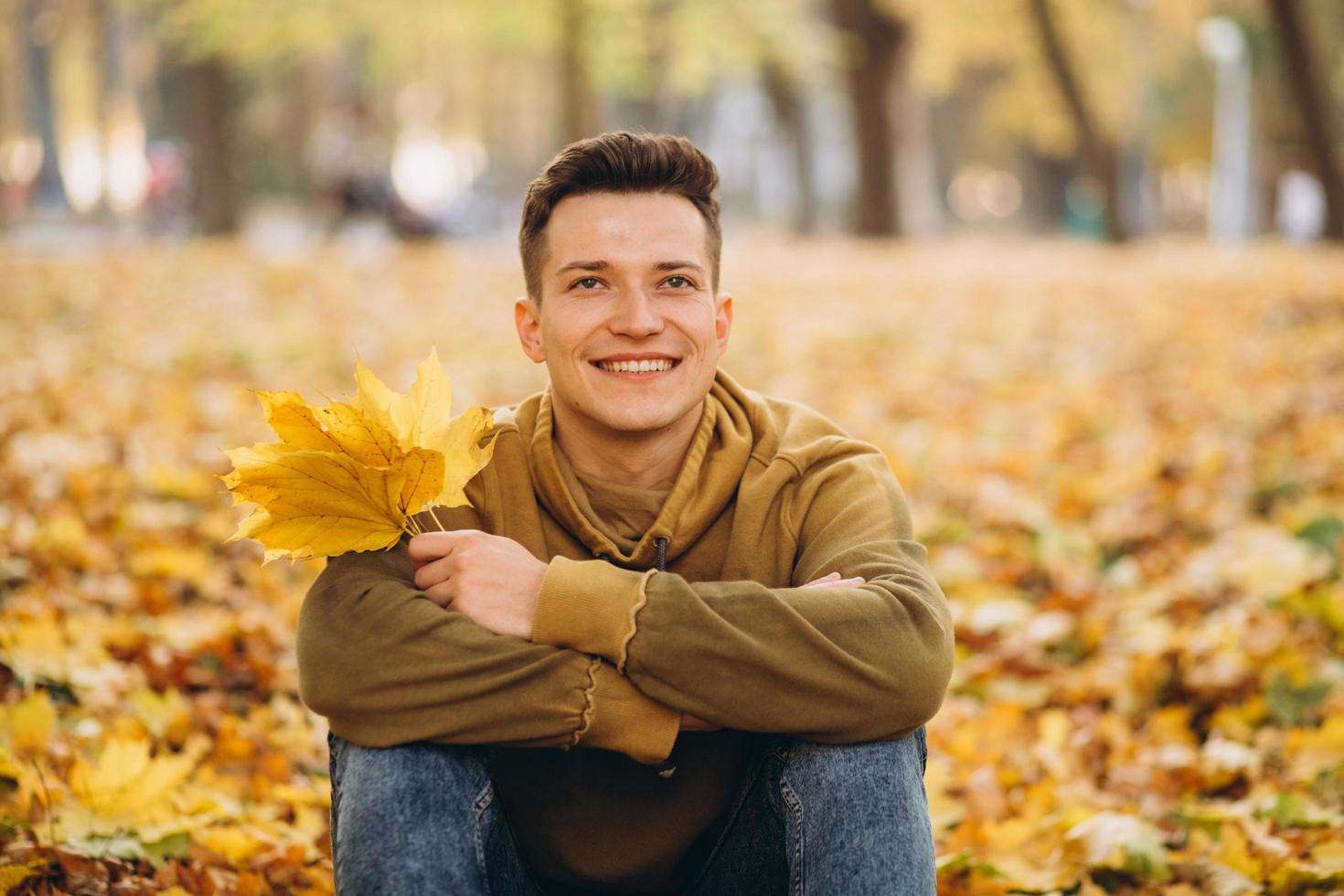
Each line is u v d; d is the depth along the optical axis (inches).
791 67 970.1
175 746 121.7
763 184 1850.4
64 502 188.4
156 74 1501.0
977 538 196.2
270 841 101.7
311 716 131.3
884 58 887.1
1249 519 198.5
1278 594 162.7
